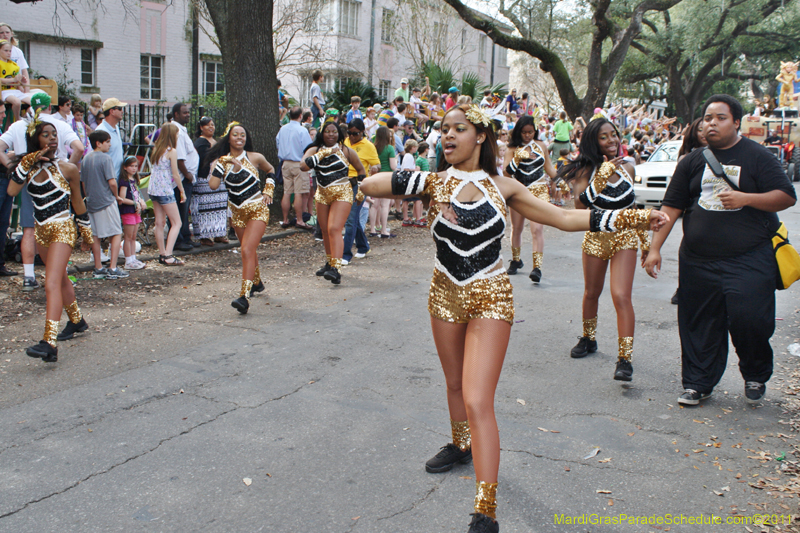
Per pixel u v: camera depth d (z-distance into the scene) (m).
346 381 4.85
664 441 3.95
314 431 4.03
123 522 3.07
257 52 11.59
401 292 7.64
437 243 3.05
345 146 8.30
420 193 3.07
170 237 8.71
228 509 3.18
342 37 26.41
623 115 22.94
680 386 4.84
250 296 7.21
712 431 4.08
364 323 6.36
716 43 32.47
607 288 7.91
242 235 6.70
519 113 19.58
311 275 8.49
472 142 2.93
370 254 9.98
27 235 7.07
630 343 4.83
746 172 4.19
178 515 3.13
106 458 3.67
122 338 5.78
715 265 4.35
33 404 4.39
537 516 3.15
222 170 6.57
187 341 5.73
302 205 11.47
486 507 2.71
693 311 4.52
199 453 3.74
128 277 7.95
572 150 17.86
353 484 3.42
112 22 19.33
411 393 4.64
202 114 12.98
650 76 36.44
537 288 7.89
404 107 14.75
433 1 26.19
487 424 2.79
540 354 5.54
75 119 9.62
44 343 5.02
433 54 25.70
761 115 26.88
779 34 32.31
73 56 18.75
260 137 11.77
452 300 3.02
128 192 8.30
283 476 3.50
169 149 8.52
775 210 4.14
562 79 20.97
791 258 4.26
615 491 3.38
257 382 4.81
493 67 34.25
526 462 3.67
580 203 5.13
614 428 4.12
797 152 22.86
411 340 5.84
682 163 4.51
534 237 8.06
